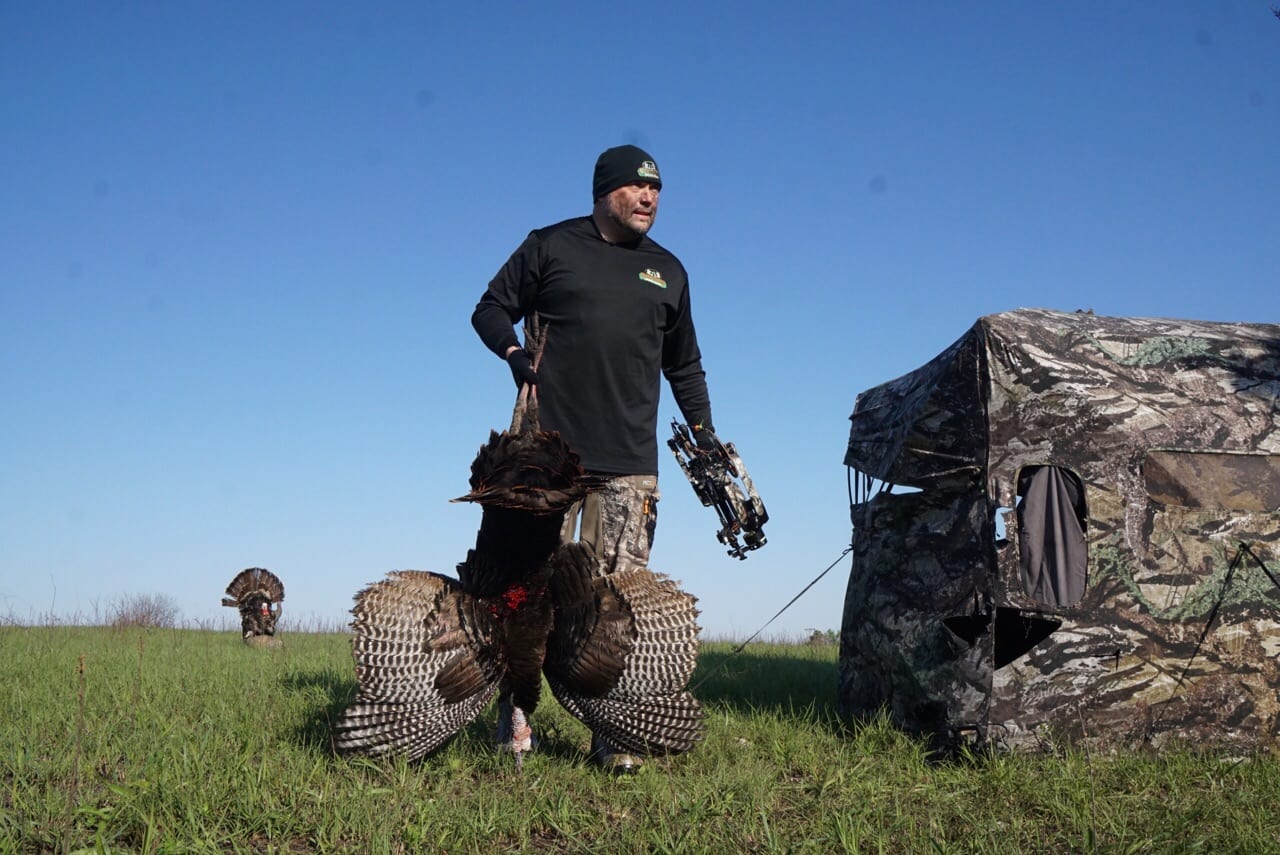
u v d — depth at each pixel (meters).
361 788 4.78
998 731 6.00
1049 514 6.33
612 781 5.28
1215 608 6.21
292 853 4.20
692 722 5.40
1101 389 6.26
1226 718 6.15
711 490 6.30
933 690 6.27
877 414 7.39
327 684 7.95
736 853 4.28
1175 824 4.66
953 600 6.28
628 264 5.94
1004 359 6.25
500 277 6.00
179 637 13.38
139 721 5.97
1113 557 6.16
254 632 13.49
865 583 7.04
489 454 5.14
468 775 5.32
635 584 5.34
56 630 13.25
